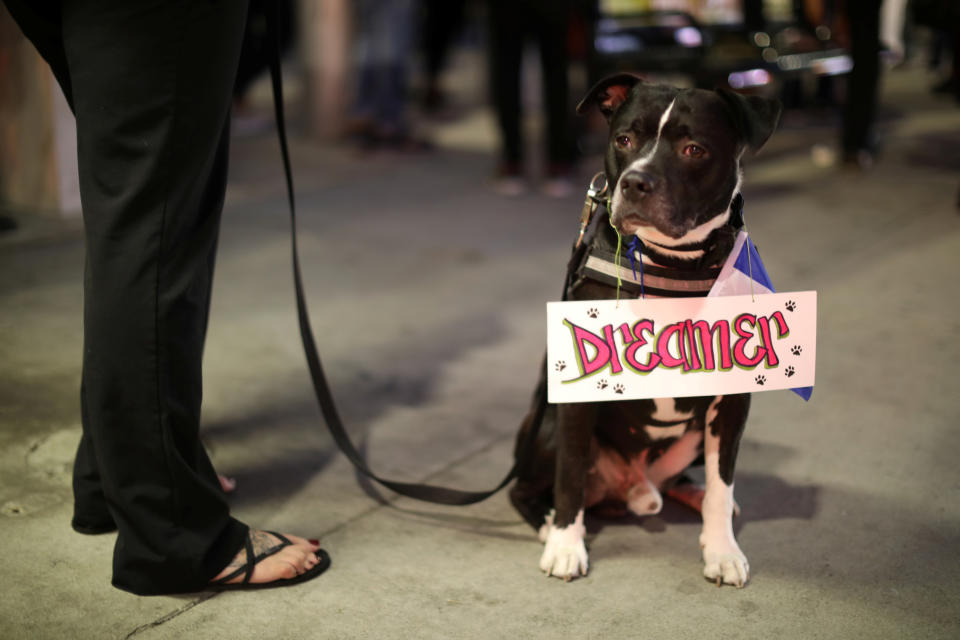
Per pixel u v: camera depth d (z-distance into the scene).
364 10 6.66
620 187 1.83
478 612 1.94
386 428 2.82
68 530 2.20
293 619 1.91
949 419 2.84
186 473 1.91
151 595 1.97
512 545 2.21
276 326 3.55
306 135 7.05
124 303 1.81
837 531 2.26
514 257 4.44
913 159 6.24
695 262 1.97
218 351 3.31
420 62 9.16
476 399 3.02
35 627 1.86
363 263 4.31
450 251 4.50
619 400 2.11
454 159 6.58
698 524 2.32
